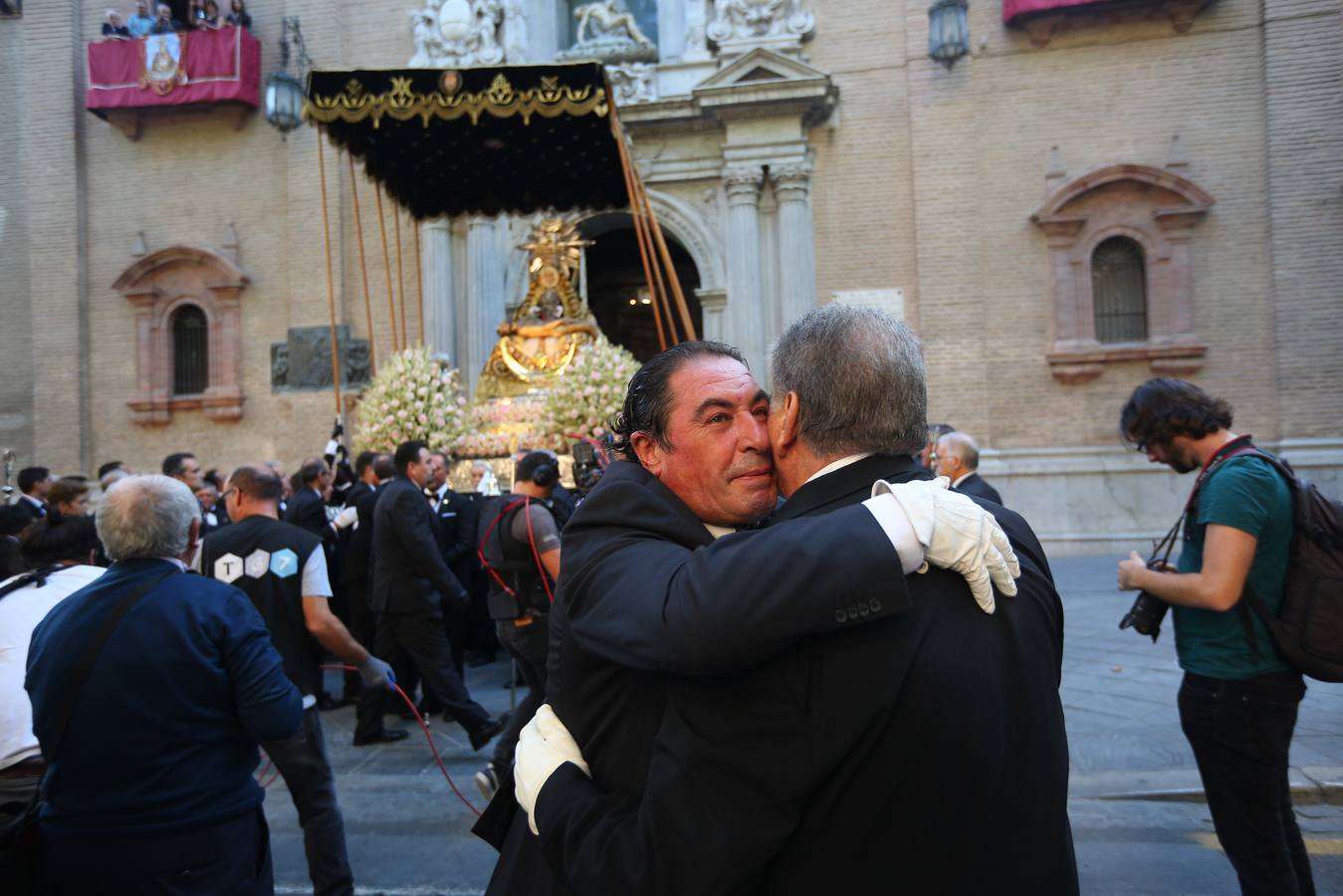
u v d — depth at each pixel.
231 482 4.14
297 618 3.81
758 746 1.21
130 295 15.96
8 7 16.42
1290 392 13.20
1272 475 2.73
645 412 1.68
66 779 2.40
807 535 1.22
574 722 1.48
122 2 16.52
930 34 14.16
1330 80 13.19
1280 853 2.71
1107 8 13.55
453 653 7.38
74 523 3.13
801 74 13.90
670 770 1.24
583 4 15.51
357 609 7.16
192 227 16.08
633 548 1.41
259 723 2.61
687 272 18.06
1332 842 4.11
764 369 14.18
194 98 15.43
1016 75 14.12
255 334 15.78
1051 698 1.34
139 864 2.39
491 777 4.48
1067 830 1.32
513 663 5.85
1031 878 1.23
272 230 15.82
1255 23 13.55
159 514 2.63
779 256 14.36
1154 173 13.54
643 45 14.98
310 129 15.49
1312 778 4.65
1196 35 13.68
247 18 15.76
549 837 1.39
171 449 15.97
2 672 2.84
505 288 14.88
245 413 15.71
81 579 3.07
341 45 15.56
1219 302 13.59
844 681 1.19
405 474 5.94
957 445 5.35
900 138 14.40
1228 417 2.98
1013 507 13.86
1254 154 13.53
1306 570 2.67
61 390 16.08
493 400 8.67
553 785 1.42
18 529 4.57
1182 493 13.59
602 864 1.27
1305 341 13.18
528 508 4.68
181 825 2.45
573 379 7.47
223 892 2.53
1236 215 13.57
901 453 1.46
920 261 14.20
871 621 1.21
